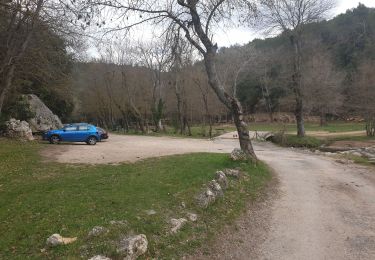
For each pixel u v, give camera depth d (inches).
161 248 291.1
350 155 1063.0
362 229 369.7
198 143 1374.3
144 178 498.0
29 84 1380.4
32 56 790.5
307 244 329.7
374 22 3324.3
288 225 379.6
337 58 3245.6
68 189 436.5
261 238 343.0
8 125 1196.5
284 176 649.6
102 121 3093.0
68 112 2069.4
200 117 2827.3
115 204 366.9
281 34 1535.4
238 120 681.6
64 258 253.6
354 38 3240.7
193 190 430.6
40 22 661.3
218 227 354.0
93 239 280.7
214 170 557.6
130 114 2566.4
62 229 299.3
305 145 1425.9
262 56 2511.1
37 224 314.3
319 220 396.8
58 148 1018.1
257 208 435.8
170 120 2938.0
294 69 1533.0
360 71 2021.4
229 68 2119.8
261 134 1968.5
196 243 312.0
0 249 272.7
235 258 298.8
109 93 2425.0
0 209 366.9
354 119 2992.1
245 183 528.4
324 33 3425.2
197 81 2018.9
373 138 1670.8
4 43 732.0
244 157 652.7
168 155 835.4
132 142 1364.4
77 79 2372.0
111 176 520.1
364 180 621.0
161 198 396.5
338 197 498.0
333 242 334.6
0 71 731.4
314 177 645.3
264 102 3363.7
